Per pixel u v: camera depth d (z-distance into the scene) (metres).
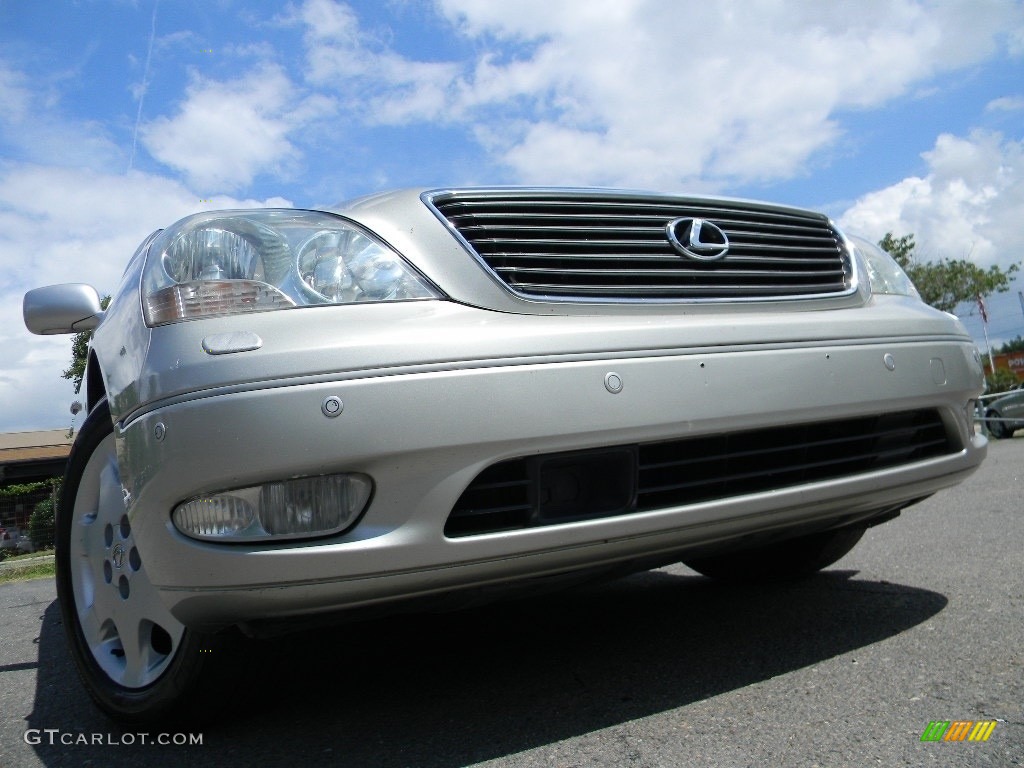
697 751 1.77
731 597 3.18
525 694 2.25
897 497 2.38
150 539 1.84
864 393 2.21
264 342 1.75
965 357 2.51
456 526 1.81
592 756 1.80
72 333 2.77
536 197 2.18
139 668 2.24
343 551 1.71
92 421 2.41
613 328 1.96
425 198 2.12
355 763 1.88
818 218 2.63
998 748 1.65
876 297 2.56
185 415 1.73
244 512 1.73
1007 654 2.18
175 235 2.02
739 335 2.09
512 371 1.81
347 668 2.58
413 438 1.73
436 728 2.05
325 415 1.71
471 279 1.96
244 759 1.96
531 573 1.88
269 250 1.92
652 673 2.33
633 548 1.96
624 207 2.26
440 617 3.21
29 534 14.16
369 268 1.93
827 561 3.20
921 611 2.67
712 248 2.28
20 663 3.21
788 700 2.02
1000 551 3.43
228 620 1.83
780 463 2.16
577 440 1.84
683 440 1.99
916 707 1.89
